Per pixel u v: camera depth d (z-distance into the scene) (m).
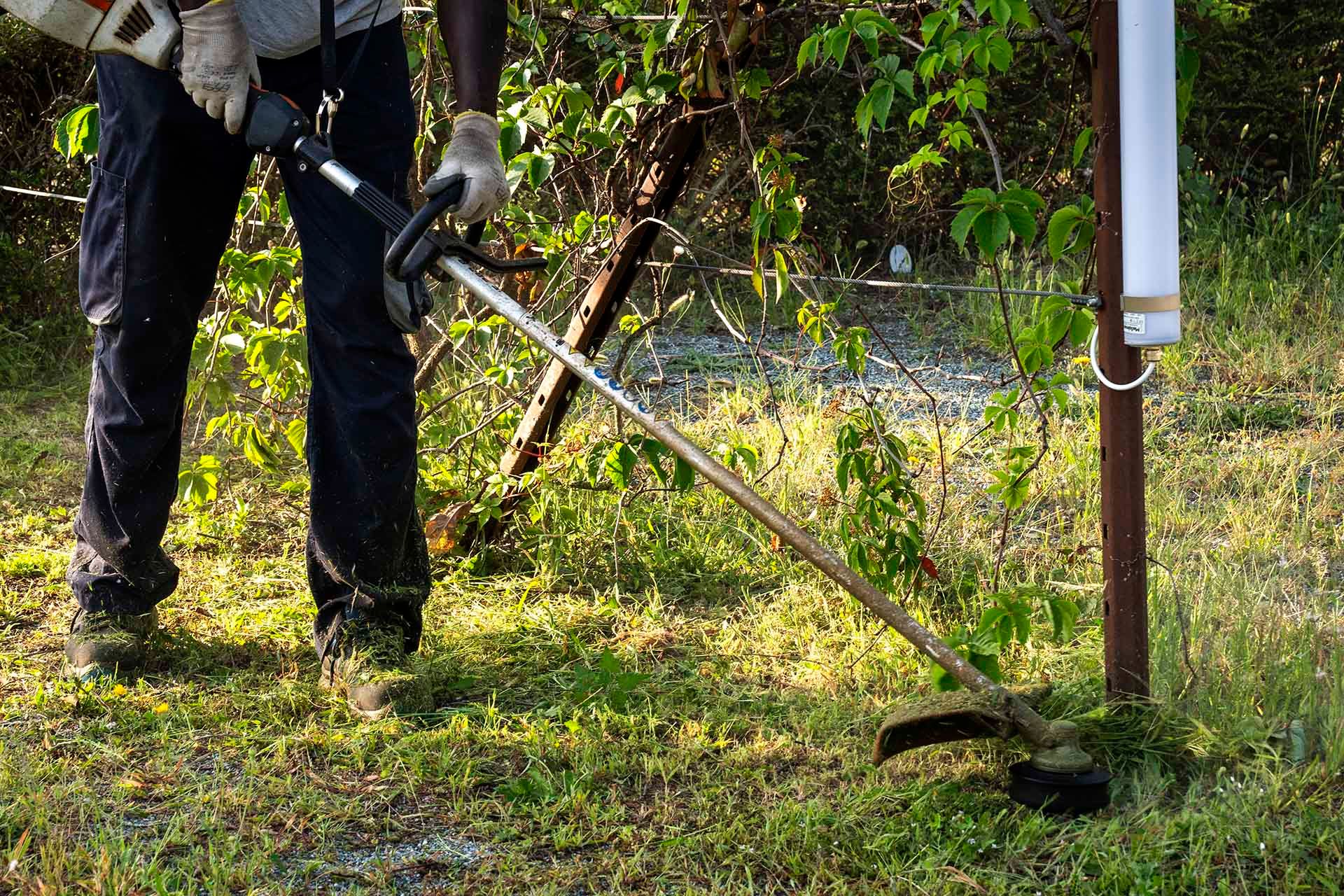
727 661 3.29
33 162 6.83
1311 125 8.00
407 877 2.33
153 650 3.24
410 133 2.96
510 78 3.70
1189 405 5.42
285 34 2.79
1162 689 2.81
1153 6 2.45
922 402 5.61
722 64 3.49
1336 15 7.81
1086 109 3.02
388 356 2.89
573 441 4.34
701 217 6.80
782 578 3.83
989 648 2.67
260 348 4.07
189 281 2.98
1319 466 4.62
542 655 3.34
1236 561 3.77
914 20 3.17
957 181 7.62
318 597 3.13
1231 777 2.54
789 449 4.77
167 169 2.84
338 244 2.82
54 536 4.22
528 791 2.60
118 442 3.01
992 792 2.56
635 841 2.43
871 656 3.22
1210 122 7.98
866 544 3.42
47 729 2.85
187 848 2.41
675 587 3.81
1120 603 2.73
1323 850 2.29
